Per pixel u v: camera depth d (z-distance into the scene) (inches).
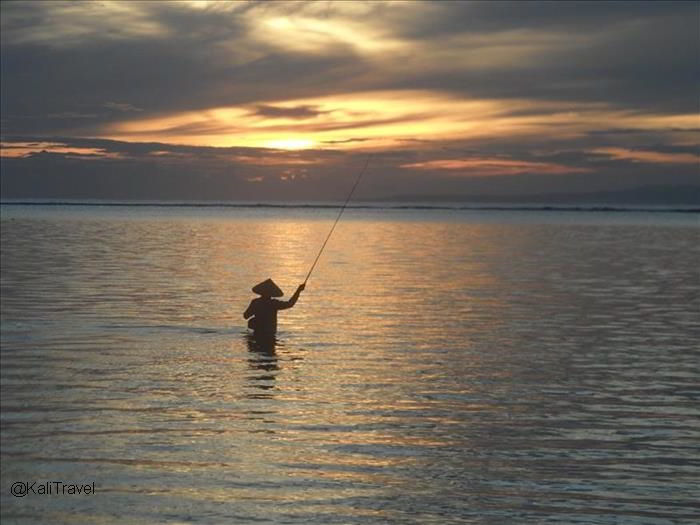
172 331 641.6
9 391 439.5
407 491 306.2
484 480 318.7
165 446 351.3
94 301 813.9
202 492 301.4
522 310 791.7
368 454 346.6
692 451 356.2
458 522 279.9
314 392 450.0
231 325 673.0
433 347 589.6
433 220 5290.4
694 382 483.8
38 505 287.0
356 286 999.6
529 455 348.8
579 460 343.3
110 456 337.4
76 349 562.6
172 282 1008.9
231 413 404.2
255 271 1186.6
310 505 291.6
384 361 537.0
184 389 450.9
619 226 3895.2
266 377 484.4
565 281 1085.1
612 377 496.1
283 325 682.8
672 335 651.5
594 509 292.2
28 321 680.4
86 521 275.0
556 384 476.7
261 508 288.0
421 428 385.4
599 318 742.5
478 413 412.8
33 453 339.3
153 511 283.6
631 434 379.9
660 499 301.7
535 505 294.8
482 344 604.1
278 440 363.3
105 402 419.8
